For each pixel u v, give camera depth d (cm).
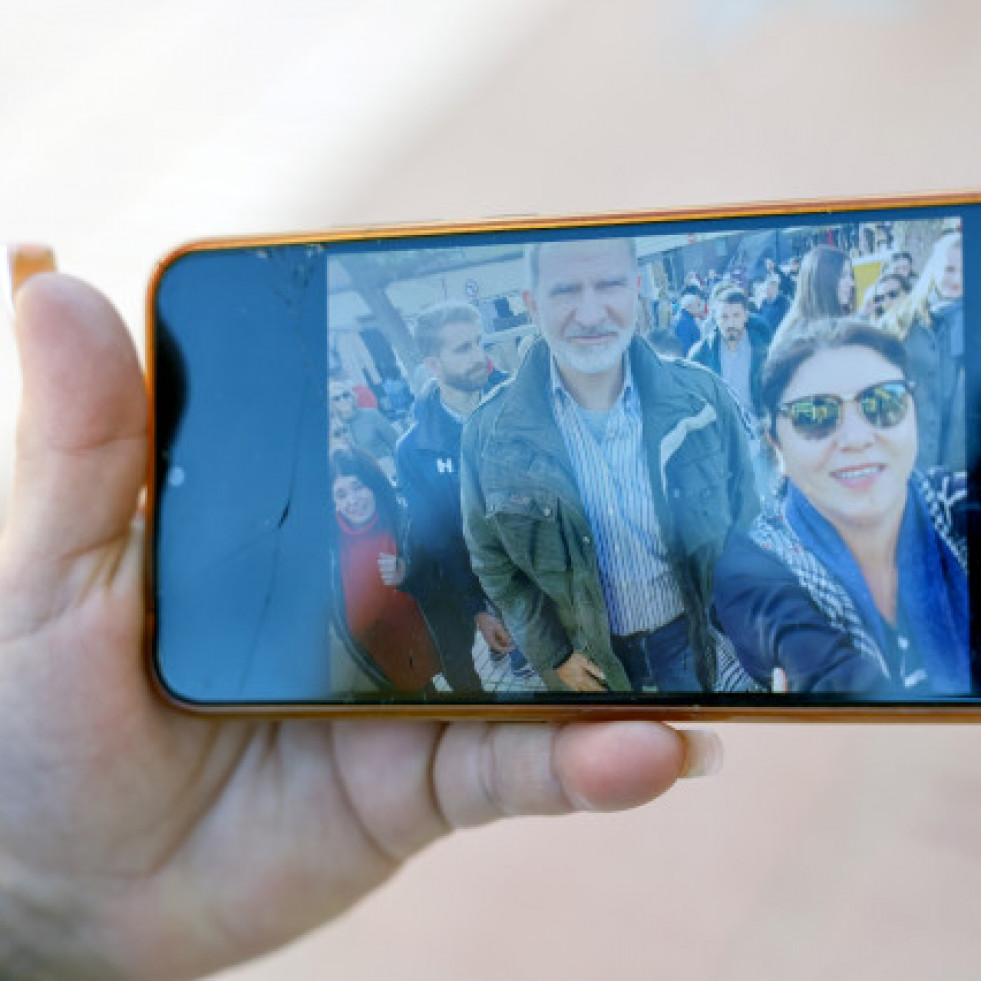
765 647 27
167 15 44
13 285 28
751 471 27
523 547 27
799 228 27
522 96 43
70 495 27
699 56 42
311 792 28
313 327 28
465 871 38
